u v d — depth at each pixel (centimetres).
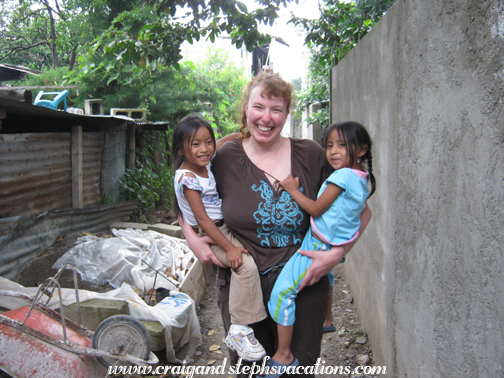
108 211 636
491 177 156
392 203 302
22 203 495
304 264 221
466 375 177
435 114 213
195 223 246
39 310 313
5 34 1917
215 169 246
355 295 478
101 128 705
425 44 228
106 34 604
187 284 479
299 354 229
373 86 375
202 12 596
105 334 314
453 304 191
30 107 450
